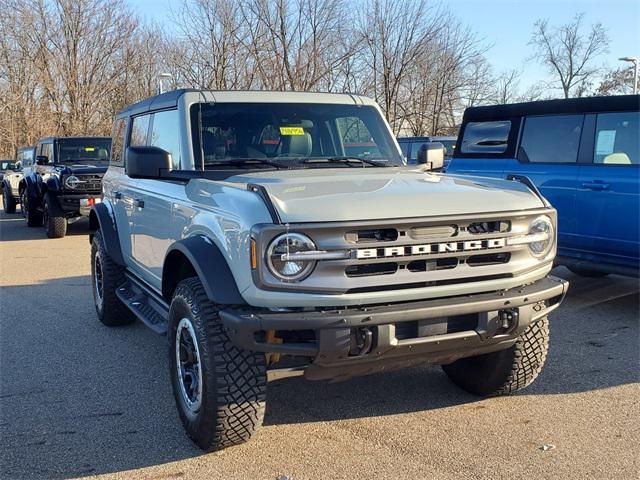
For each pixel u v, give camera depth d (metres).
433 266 3.54
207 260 3.60
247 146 4.79
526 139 7.85
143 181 5.47
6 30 37.34
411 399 4.68
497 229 3.70
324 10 24.38
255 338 3.38
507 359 4.35
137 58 37.38
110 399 4.79
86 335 6.48
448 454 3.83
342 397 4.75
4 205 20.98
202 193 4.10
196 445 3.98
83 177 13.95
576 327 6.45
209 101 4.85
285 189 3.70
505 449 3.88
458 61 27.77
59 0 36.56
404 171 4.76
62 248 12.71
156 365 5.54
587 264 7.14
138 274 5.80
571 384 4.91
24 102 38.25
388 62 26.00
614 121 6.85
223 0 25.22
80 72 37.50
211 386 3.63
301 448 3.95
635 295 7.75
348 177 4.20
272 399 4.73
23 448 4.02
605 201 6.85
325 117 5.16
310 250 3.28
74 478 3.65
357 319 3.30
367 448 3.93
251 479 3.59
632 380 4.98
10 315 7.34
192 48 26.58
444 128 28.22
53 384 5.11
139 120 5.98
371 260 3.35
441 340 3.54
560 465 3.67
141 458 3.87
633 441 3.95
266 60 24.88
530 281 3.87
